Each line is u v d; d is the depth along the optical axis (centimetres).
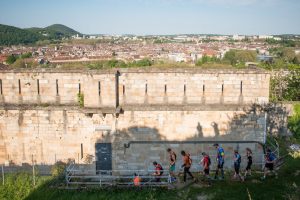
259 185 2027
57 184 2153
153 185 2091
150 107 2270
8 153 2377
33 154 2369
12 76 2316
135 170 2341
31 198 2059
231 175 2233
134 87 2278
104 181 2294
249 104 2305
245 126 2319
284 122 3422
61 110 2297
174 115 2292
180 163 2350
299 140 3256
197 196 1948
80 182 2178
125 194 2036
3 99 2341
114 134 2306
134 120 2289
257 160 2362
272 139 3138
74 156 2356
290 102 3631
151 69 2275
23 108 2303
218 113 2300
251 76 2280
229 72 2273
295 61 11275
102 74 2206
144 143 2317
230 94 2300
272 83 4959
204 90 2292
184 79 2278
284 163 2350
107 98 2236
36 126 2334
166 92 2289
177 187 2084
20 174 2289
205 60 11769
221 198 1891
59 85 2323
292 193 1870
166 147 2330
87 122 2303
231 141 2334
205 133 2320
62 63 11606
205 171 2127
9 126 2339
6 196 2083
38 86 2328
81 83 2316
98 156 2338
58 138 2341
